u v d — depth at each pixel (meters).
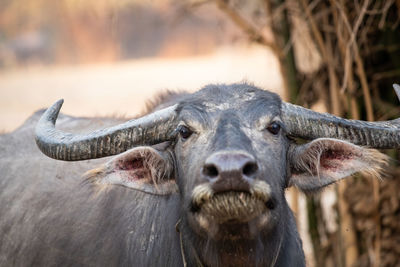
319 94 27.44
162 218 17.42
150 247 17.38
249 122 15.34
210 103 15.72
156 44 126.81
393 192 24.88
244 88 16.36
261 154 14.98
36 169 21.16
